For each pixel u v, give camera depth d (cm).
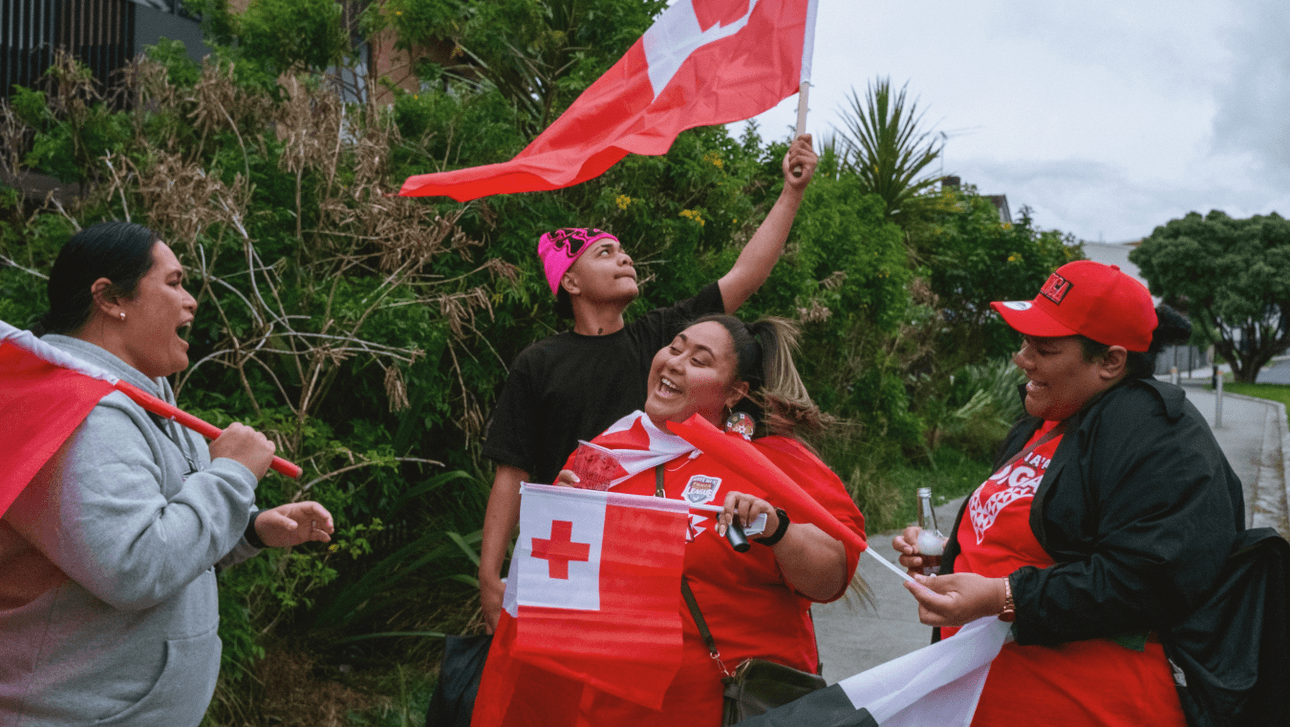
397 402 370
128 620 165
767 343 214
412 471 461
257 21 536
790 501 179
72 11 666
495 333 476
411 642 425
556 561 198
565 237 289
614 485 212
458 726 249
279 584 356
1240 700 171
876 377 921
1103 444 182
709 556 199
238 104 436
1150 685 179
